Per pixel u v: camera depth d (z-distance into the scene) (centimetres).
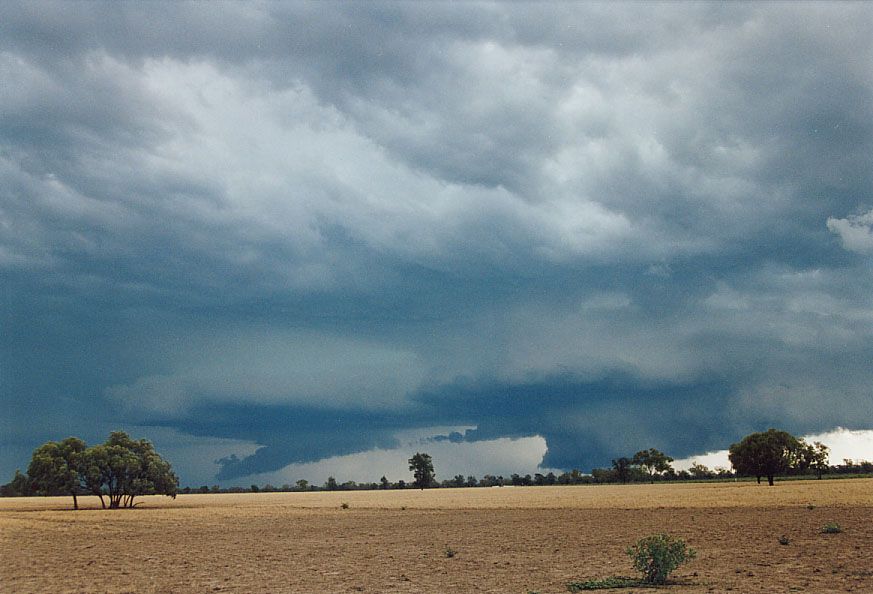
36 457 13362
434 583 2892
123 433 14475
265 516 9250
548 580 2852
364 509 10675
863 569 2845
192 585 3052
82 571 3709
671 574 2864
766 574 2791
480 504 11162
